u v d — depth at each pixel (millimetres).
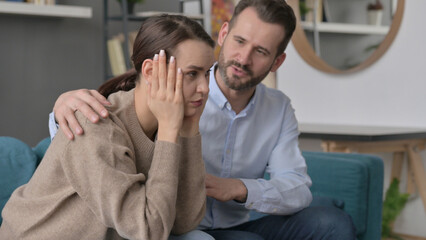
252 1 1547
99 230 1092
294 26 1600
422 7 2912
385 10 3064
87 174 1057
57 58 3920
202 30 1174
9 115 3754
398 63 3039
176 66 1133
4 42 3711
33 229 1112
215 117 1664
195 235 1223
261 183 1571
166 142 1116
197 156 1209
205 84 1166
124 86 1329
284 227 1649
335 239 1586
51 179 1105
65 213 1098
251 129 1709
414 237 3066
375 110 3168
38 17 3797
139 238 1042
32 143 3850
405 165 3080
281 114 1771
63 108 1133
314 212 1626
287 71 3648
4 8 3357
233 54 1538
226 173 1683
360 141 2598
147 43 1164
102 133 1079
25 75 3803
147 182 1096
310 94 3510
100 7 4066
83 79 4031
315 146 3436
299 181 1654
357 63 3211
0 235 1190
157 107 1128
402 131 2719
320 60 3398
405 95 3016
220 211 1670
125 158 1089
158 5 4250
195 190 1205
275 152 1743
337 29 3299
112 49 3832
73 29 3971
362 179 1969
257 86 1747
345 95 3316
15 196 1167
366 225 2000
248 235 1514
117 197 1029
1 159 1560
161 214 1060
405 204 3113
